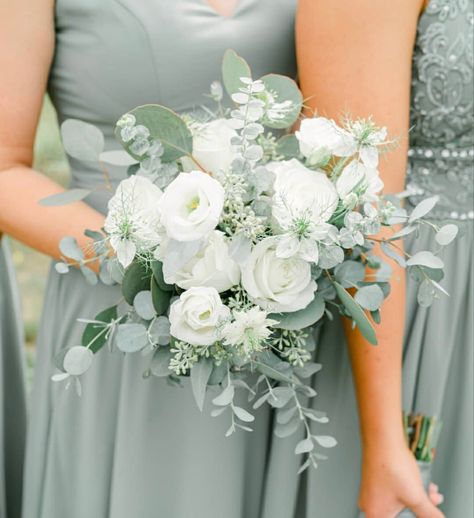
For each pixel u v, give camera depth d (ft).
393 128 4.95
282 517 5.68
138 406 5.38
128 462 5.42
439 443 5.92
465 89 5.35
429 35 5.31
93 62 5.27
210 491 5.41
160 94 5.29
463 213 5.70
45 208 5.11
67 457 5.61
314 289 4.25
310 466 5.69
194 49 5.23
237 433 5.44
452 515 5.83
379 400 5.10
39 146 14.16
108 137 5.48
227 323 4.07
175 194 4.02
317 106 5.02
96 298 5.46
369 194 4.33
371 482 5.13
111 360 5.48
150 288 4.37
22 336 6.39
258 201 4.13
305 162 4.47
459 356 5.83
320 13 4.89
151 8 5.20
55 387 5.63
